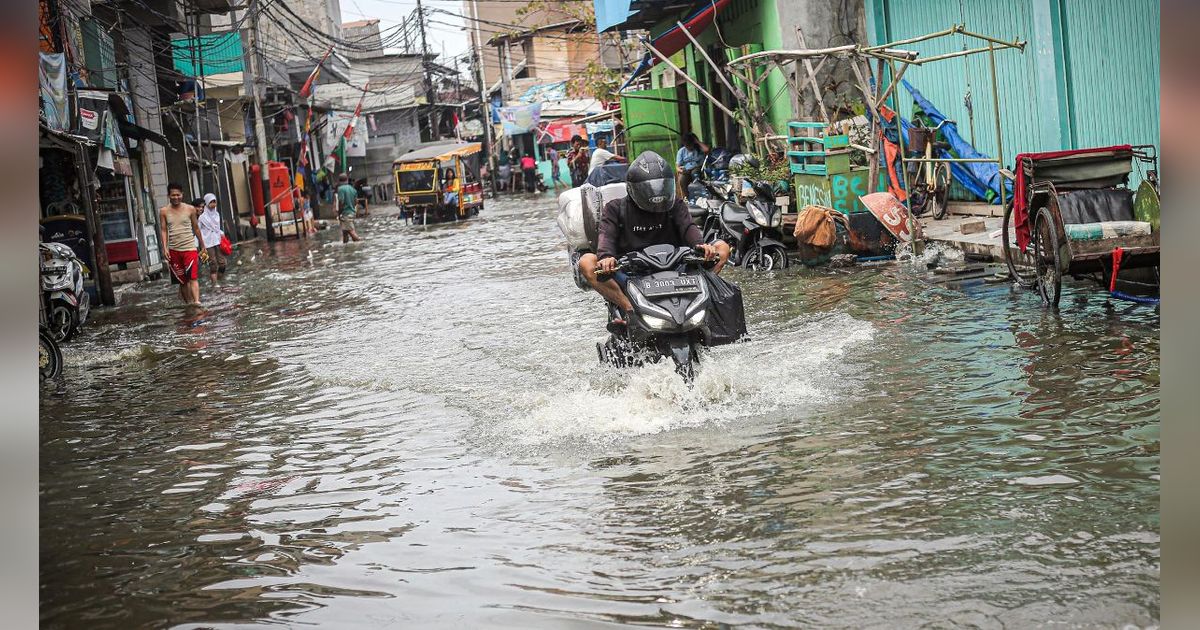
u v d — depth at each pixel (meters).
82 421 8.02
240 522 5.29
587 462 5.74
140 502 5.78
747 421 6.23
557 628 3.69
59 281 12.60
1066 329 7.76
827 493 4.86
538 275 15.34
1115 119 11.80
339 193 27.98
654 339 6.89
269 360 10.15
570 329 10.05
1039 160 8.73
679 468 5.45
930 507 4.55
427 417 7.18
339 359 9.78
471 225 30.12
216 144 29.84
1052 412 5.79
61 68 15.43
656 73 29.88
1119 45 11.57
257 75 31.12
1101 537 4.06
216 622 4.04
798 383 6.98
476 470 5.81
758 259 13.21
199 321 13.73
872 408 6.26
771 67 16.28
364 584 4.31
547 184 49.75
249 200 34.62
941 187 14.80
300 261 22.95
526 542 4.62
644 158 7.01
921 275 11.09
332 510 5.37
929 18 15.95
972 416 5.88
